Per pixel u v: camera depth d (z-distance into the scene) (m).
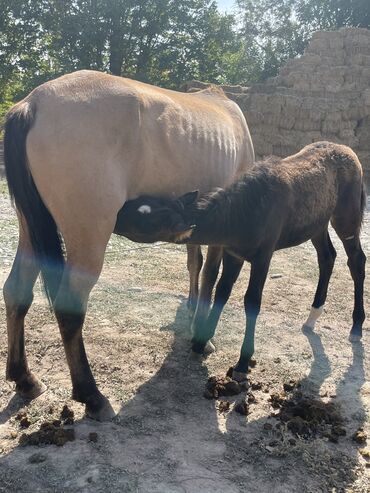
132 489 2.34
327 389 3.44
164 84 27.38
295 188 3.67
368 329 4.53
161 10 26.19
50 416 2.94
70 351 2.84
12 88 27.88
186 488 2.37
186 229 2.88
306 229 3.92
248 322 3.46
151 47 27.33
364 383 3.55
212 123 3.44
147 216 2.76
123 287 5.30
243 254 3.48
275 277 5.89
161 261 6.34
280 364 3.76
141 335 4.15
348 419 3.07
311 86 15.88
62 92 2.67
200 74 28.69
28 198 2.67
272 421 3.01
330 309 4.98
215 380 3.38
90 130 2.60
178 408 3.11
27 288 3.01
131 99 2.76
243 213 3.20
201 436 2.82
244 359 3.46
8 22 25.92
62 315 2.73
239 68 32.53
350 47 16.67
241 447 2.73
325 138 15.02
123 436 2.78
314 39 17.16
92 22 25.12
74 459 2.55
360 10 29.88
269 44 33.47
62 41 26.02
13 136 2.62
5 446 2.65
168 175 3.05
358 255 4.40
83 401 2.91
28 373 3.12
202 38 28.05
